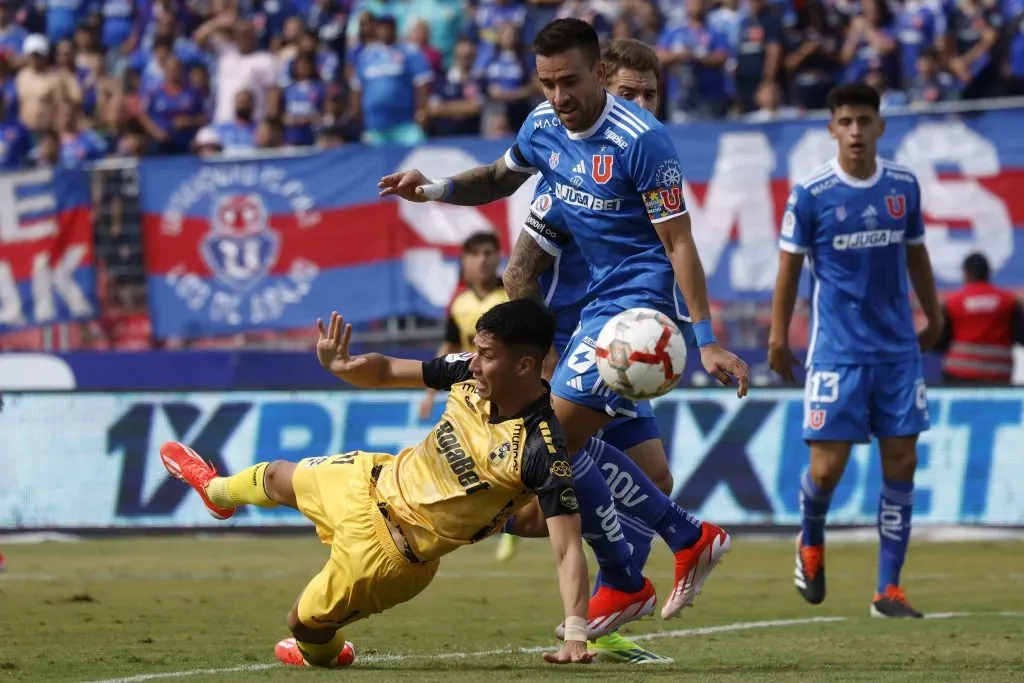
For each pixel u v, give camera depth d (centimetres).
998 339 4594
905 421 2798
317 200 5112
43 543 4628
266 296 5138
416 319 5056
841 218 2789
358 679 1734
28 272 5194
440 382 1875
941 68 5784
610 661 2033
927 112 4778
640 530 2152
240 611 2812
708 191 4881
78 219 5194
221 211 5162
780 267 2878
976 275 4597
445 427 1783
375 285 5075
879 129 2802
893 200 2791
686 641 2355
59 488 4703
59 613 2761
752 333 4844
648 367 1752
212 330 5166
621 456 2070
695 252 1936
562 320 2173
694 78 5700
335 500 1800
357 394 4641
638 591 2019
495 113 5903
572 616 1725
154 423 4697
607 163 1977
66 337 5191
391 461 1819
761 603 3092
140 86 6450
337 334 1858
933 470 4353
